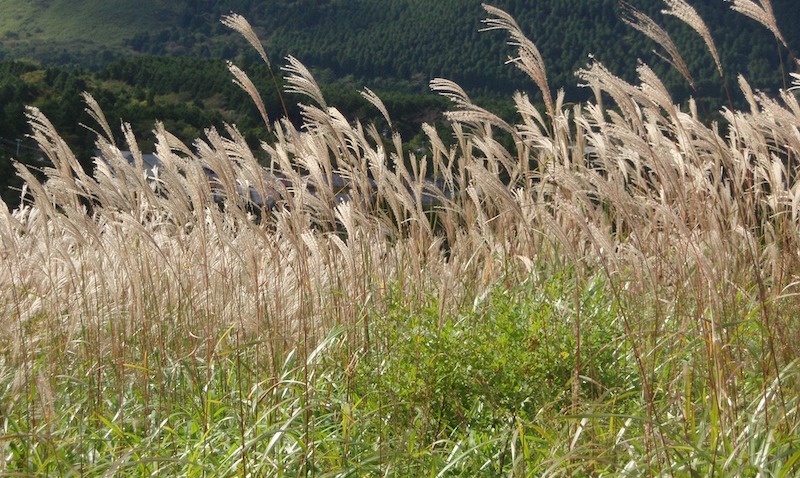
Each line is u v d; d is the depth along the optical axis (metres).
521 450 4.23
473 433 4.41
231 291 5.74
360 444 4.14
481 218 5.82
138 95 50.06
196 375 5.18
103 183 5.73
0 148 23.55
